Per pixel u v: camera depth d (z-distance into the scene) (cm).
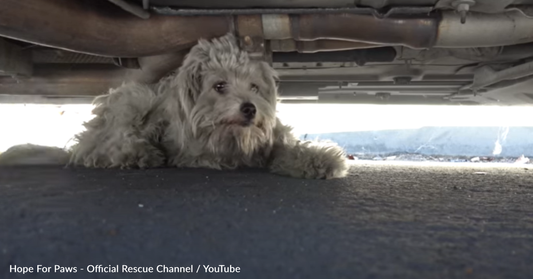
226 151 50
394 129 147
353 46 49
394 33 44
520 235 22
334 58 55
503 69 57
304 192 34
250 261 18
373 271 17
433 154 137
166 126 54
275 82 57
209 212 26
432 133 142
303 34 46
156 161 52
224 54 48
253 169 51
